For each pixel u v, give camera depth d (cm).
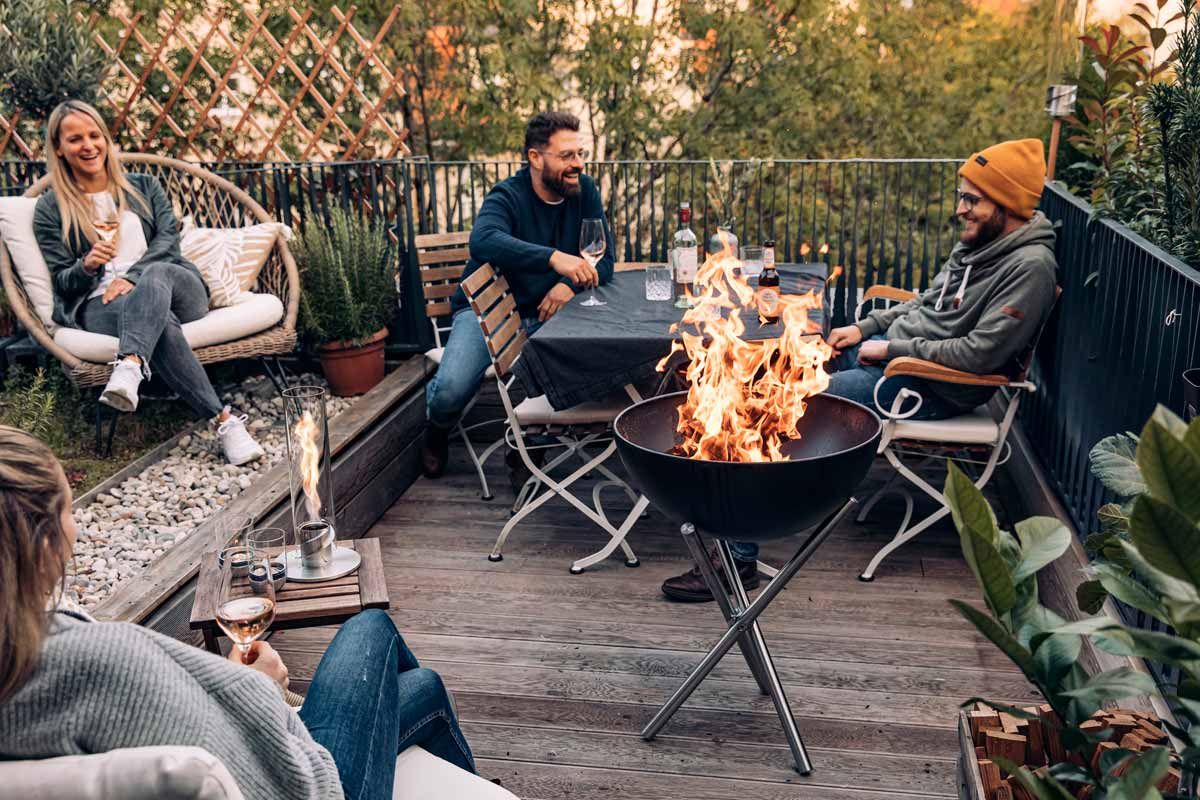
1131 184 341
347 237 475
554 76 775
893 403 344
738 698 283
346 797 156
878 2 771
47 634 120
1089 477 316
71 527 125
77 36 567
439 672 299
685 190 787
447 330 476
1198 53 296
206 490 379
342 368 475
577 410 363
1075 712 148
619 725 273
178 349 397
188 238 464
